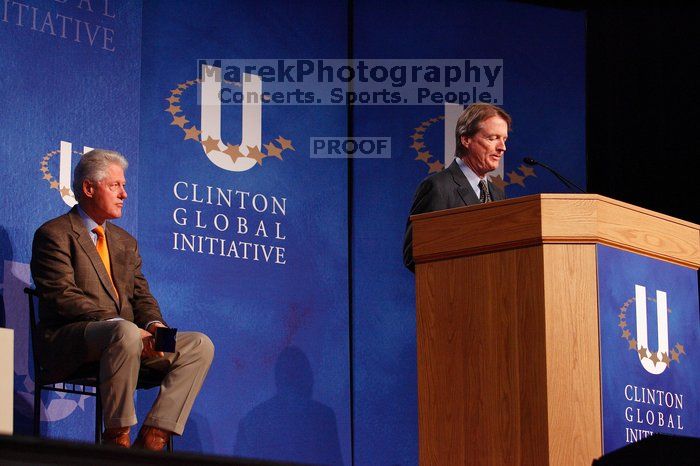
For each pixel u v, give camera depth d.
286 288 6.38
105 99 5.91
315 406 6.32
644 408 3.77
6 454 2.49
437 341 3.94
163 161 6.15
